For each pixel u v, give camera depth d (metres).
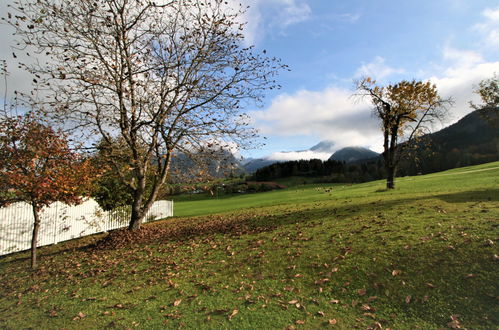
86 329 4.56
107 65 9.89
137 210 11.93
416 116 23.02
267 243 8.14
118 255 9.07
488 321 3.66
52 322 4.93
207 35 10.77
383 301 4.48
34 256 8.73
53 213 13.17
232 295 5.25
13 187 7.77
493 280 4.38
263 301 4.90
